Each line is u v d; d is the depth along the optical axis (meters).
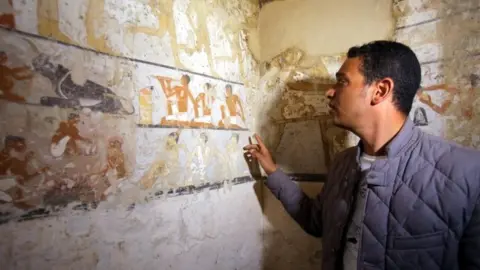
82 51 0.79
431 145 0.84
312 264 1.38
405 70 0.86
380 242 0.82
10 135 0.65
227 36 1.34
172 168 1.03
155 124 0.97
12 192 0.65
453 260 0.76
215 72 1.25
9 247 0.64
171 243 1.01
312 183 1.39
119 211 0.86
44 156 0.70
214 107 1.23
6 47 0.65
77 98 0.77
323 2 1.39
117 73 0.87
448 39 1.10
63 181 0.74
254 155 1.37
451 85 1.09
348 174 0.99
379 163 0.86
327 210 1.05
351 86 0.91
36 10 0.70
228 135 1.31
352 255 0.92
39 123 0.70
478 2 1.05
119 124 0.87
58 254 0.72
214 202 1.21
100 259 0.81
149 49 0.97
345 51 1.33
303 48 1.43
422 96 1.15
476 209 0.73
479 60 1.04
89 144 0.79
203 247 1.14
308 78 1.41
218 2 1.30
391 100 0.88
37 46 0.70
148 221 0.94
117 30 0.88
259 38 1.55
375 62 0.87
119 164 0.86
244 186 1.39
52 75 0.73
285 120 1.46
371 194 0.86
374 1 1.27
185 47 1.10
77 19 0.78
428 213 0.77
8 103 0.65
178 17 1.08
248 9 1.50
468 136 1.06
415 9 1.17
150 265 0.94
